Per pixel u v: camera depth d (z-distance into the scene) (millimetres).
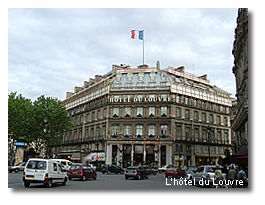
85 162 51469
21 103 49281
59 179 18031
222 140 57125
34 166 16609
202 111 55062
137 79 53781
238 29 29156
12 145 48594
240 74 32312
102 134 52750
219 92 60219
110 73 61656
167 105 49969
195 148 51250
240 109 30109
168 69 55438
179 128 50219
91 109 57875
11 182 19891
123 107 51688
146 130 49625
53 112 49531
